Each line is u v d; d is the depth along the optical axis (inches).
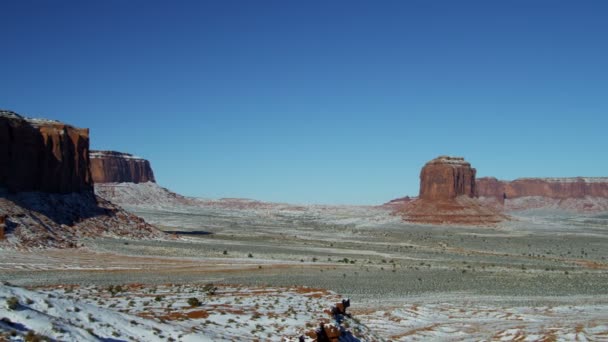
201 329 807.1
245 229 6294.3
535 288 2292.1
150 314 882.1
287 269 2571.4
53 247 2696.9
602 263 3681.1
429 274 2652.6
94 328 631.2
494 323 1584.6
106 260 2496.3
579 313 1758.1
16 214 2812.5
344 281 2258.9
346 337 964.6
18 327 534.9
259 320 930.1
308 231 6373.0
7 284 676.1
